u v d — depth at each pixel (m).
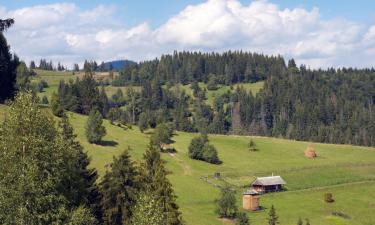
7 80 120.00
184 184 116.12
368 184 138.75
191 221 89.19
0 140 34.75
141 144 141.75
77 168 50.72
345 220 104.62
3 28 93.44
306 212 108.56
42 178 33.97
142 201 42.81
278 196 121.50
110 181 53.59
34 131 35.12
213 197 109.06
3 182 32.88
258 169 146.12
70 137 54.25
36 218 33.09
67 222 34.69
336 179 142.00
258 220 98.62
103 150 123.94
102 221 53.78
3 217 32.12
